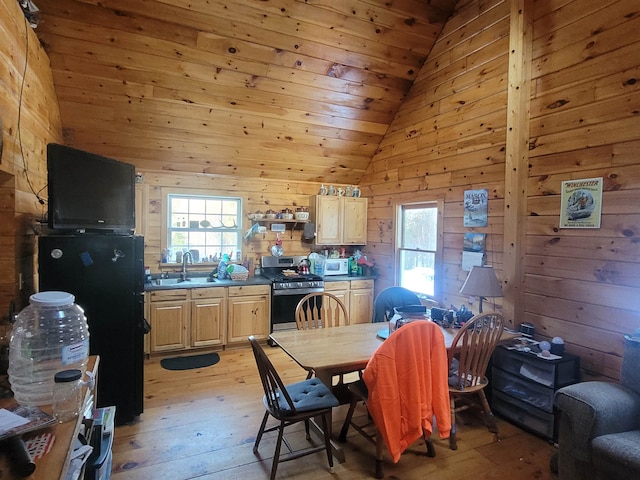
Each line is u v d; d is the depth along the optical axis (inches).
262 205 200.4
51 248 98.0
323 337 107.0
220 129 163.5
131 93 139.6
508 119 125.5
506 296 126.3
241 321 175.5
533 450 100.3
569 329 110.4
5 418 45.6
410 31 149.6
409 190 177.3
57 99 136.0
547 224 116.4
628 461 69.7
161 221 179.0
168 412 116.4
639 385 84.7
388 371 79.8
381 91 169.8
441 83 156.1
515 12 122.3
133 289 108.5
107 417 75.2
